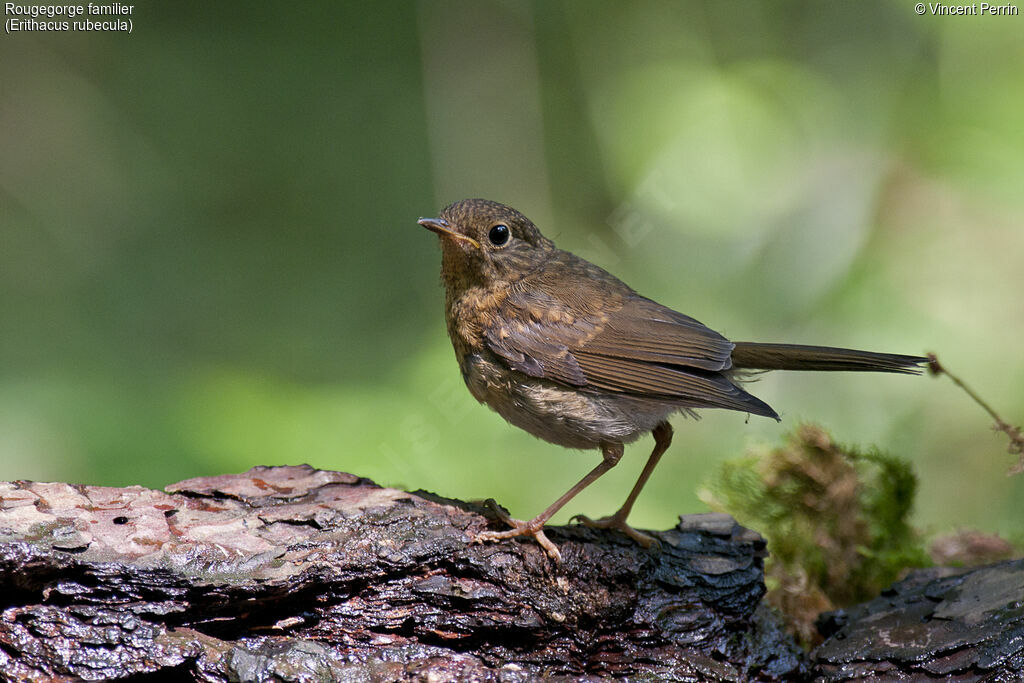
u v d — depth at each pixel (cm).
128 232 1611
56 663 473
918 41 1441
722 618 589
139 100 1783
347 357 1400
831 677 570
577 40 1650
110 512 529
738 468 785
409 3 1931
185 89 1820
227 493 572
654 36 1573
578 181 1638
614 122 1547
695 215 1391
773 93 1448
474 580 556
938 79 1411
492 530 575
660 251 1420
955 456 1241
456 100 1650
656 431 668
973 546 784
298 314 1532
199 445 1056
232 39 1902
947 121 1375
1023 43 1340
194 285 1557
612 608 570
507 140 1639
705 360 658
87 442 1051
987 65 1363
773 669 576
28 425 1074
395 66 1902
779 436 811
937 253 1348
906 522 780
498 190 1636
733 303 1385
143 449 1054
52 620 480
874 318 1332
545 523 596
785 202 1391
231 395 1118
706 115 1413
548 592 562
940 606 599
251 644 515
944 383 1278
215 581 499
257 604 513
